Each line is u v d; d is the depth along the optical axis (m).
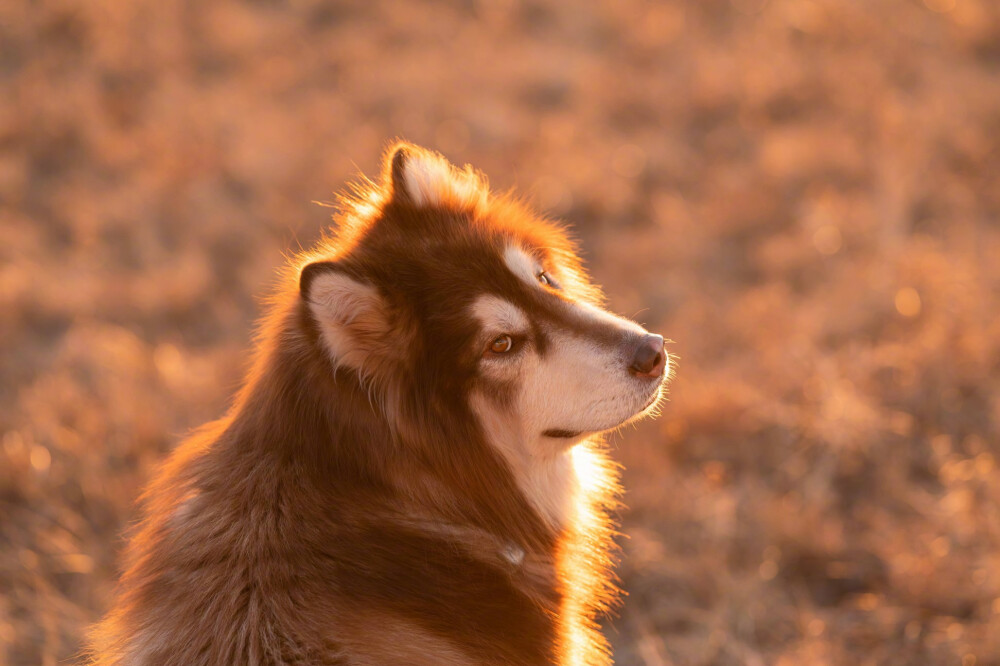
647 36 31.95
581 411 8.05
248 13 35.81
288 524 6.81
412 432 7.51
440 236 8.14
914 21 30.94
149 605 6.72
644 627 12.21
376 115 28.91
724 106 27.80
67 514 14.66
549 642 7.75
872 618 12.01
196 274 22.00
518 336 7.97
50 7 33.78
